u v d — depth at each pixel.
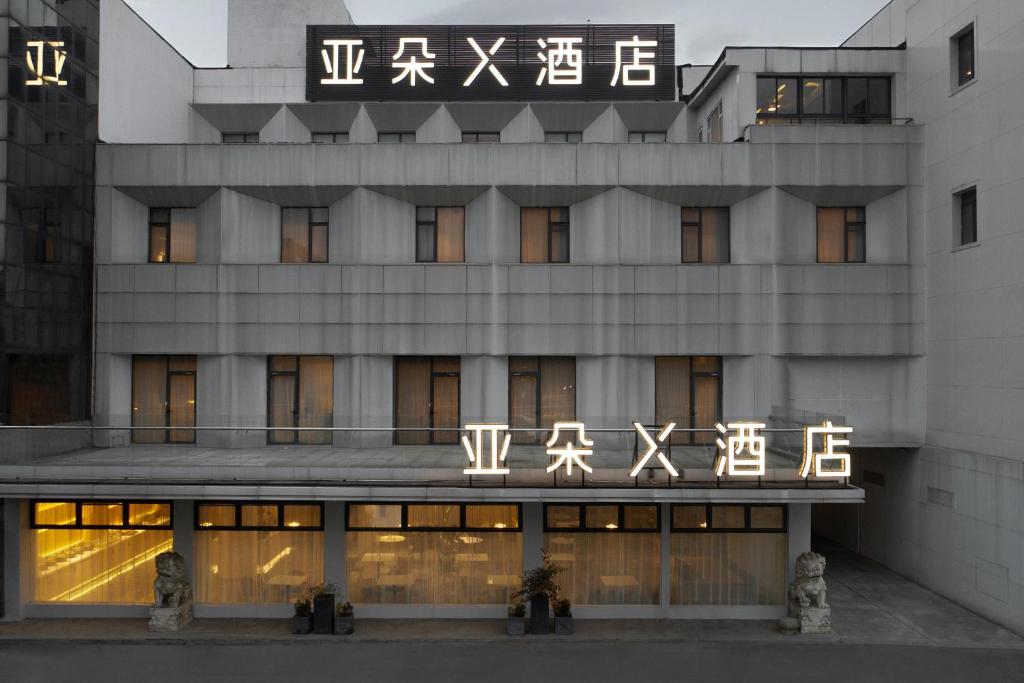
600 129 24.48
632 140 25.17
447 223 20.81
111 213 20.27
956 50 19.39
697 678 14.71
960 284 18.94
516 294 20.14
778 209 20.27
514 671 15.07
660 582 18.36
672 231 20.59
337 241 20.50
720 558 18.41
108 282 20.19
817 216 20.89
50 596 18.47
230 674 14.91
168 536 18.48
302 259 20.80
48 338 18.59
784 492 16.59
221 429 18.34
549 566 17.75
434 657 15.82
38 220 18.38
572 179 20.12
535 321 20.11
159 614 17.31
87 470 17.31
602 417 19.81
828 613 17.25
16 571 18.17
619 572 18.44
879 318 20.31
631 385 20.28
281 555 18.42
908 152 20.42
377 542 18.42
